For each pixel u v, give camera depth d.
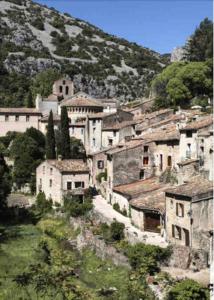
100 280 61.41
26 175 114.31
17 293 57.44
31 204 102.38
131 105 162.38
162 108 135.62
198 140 72.56
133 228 72.88
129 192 80.38
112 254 65.88
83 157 120.56
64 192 94.94
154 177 87.56
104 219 78.81
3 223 93.06
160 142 88.25
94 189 101.69
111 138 117.44
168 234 66.62
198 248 60.28
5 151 126.19
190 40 164.00
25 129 143.38
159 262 59.31
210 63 140.00
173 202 65.75
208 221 61.97
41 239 79.06
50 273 62.06
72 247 75.75
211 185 64.06
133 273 58.56
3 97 193.00
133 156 89.56
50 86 195.25
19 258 70.94
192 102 133.12
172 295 50.50
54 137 118.38
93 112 145.75
